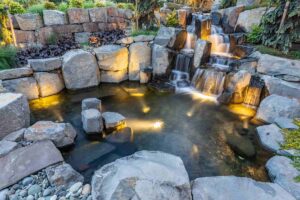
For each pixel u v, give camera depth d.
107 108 5.18
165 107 5.32
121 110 5.11
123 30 8.91
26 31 6.41
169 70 6.88
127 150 3.62
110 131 4.16
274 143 3.68
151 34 7.32
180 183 2.24
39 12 6.81
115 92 6.15
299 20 5.00
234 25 7.82
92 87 6.40
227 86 5.55
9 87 4.92
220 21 8.27
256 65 5.39
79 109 5.06
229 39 6.82
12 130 3.44
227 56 6.47
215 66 6.23
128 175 2.18
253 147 3.78
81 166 3.17
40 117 4.63
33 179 2.60
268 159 3.46
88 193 2.45
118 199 2.00
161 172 2.29
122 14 9.24
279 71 4.95
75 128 4.21
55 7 7.54
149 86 6.51
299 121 3.99
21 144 3.19
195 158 3.50
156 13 8.33
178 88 6.38
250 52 6.00
